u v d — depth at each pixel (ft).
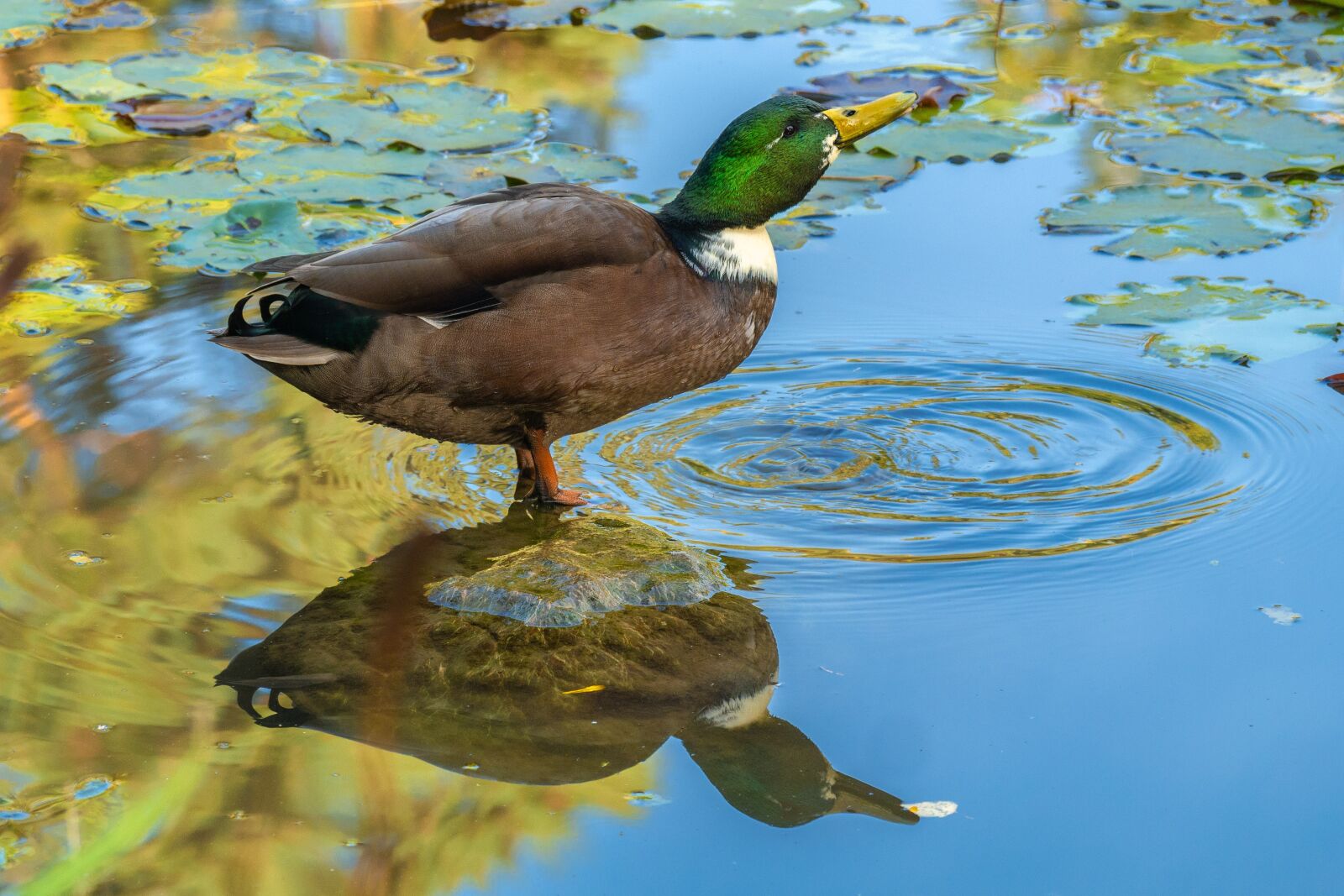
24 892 9.04
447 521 14.08
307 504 14.26
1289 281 18.39
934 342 17.66
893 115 15.17
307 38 25.90
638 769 10.58
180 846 9.65
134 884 9.30
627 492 14.73
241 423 15.72
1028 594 12.67
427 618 12.42
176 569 12.99
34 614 12.21
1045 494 14.51
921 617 12.37
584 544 13.44
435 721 11.07
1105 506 14.20
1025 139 22.21
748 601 12.66
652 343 13.83
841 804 10.19
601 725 11.08
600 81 24.36
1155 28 26.91
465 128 21.98
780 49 25.88
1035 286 18.69
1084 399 16.37
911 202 20.85
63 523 13.64
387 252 13.28
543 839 9.85
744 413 16.43
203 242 18.80
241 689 11.32
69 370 16.48
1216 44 25.91
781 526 13.98
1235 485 14.51
